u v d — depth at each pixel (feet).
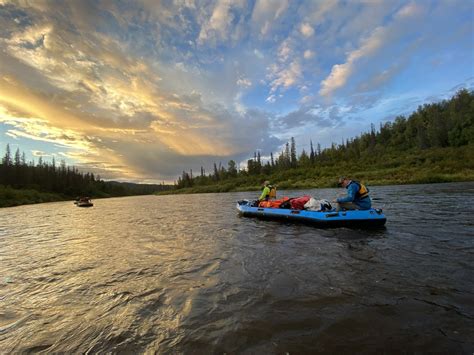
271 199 37.99
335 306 10.47
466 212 30.81
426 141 209.05
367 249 18.25
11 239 31.12
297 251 18.71
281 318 9.75
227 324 9.53
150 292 12.96
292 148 274.98
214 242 23.22
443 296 10.90
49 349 8.70
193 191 250.16
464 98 248.73
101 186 364.99
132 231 32.50
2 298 13.24
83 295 13.11
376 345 7.96
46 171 265.95
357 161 213.66
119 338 9.08
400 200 46.96
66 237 30.83
